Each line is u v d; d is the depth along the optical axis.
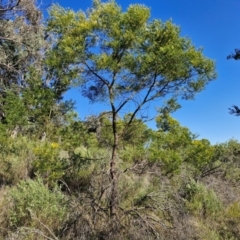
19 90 15.02
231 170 10.89
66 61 5.73
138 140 6.78
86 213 5.30
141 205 5.95
